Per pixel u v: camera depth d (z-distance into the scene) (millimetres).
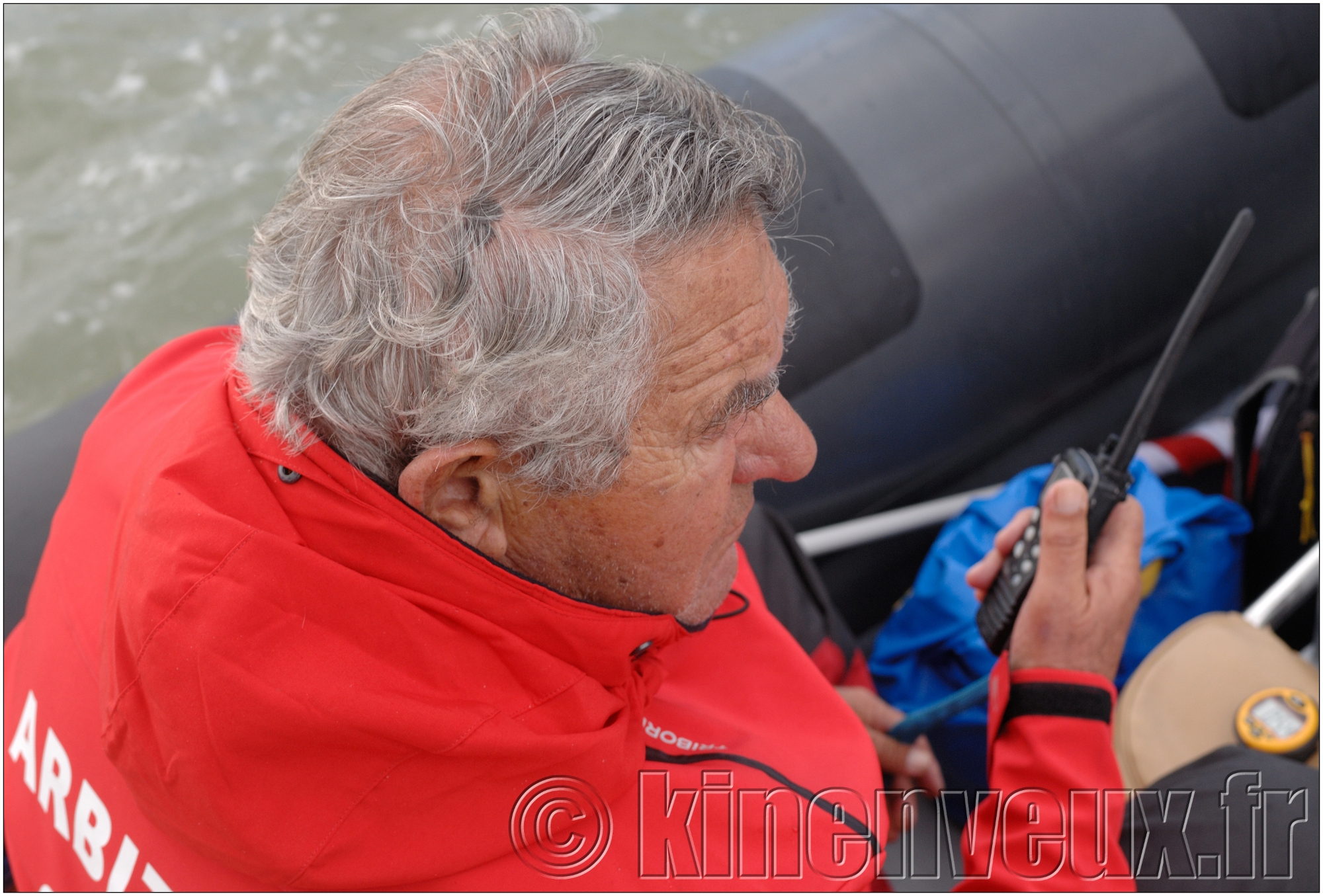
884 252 1247
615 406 468
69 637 640
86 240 1960
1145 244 1395
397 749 492
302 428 498
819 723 771
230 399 549
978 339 1295
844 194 1258
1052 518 754
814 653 961
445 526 503
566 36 512
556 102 466
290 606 488
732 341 493
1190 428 1628
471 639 510
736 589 809
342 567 492
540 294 447
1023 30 1408
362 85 570
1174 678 919
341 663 486
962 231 1277
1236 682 904
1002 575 848
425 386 461
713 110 495
